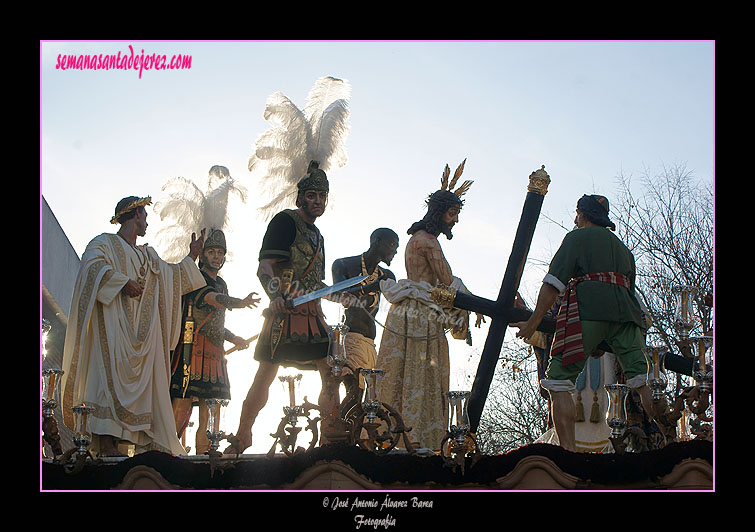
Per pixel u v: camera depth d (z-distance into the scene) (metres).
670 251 19.05
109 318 8.60
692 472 6.77
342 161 8.99
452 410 6.96
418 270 9.12
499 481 6.83
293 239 8.29
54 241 13.41
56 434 7.54
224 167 10.43
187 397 9.36
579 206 8.35
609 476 6.80
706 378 7.27
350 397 7.34
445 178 9.38
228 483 7.07
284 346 8.03
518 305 9.06
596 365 9.27
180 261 9.60
